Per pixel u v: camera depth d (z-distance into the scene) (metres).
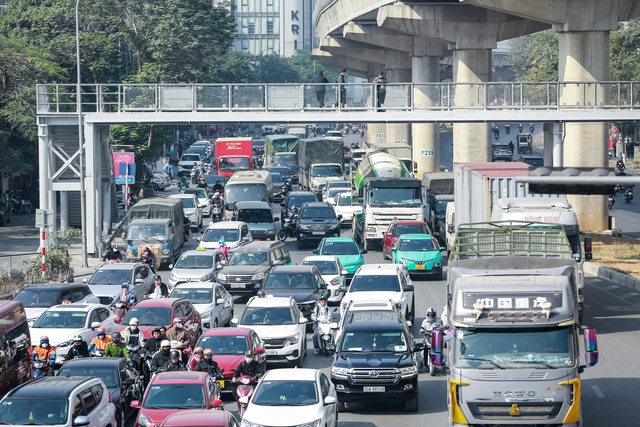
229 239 148.25
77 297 97.44
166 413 56.94
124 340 78.12
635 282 116.88
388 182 157.12
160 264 145.12
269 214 171.62
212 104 158.38
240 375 67.25
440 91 162.50
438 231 168.88
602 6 166.88
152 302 87.69
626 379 73.31
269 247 124.19
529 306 54.50
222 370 69.75
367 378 65.50
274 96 159.00
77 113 154.88
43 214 124.50
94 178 156.62
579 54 168.38
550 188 47.16
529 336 54.38
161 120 157.12
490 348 54.38
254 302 85.44
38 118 154.88
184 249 164.62
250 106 158.75
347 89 160.12
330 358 86.44
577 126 168.62
